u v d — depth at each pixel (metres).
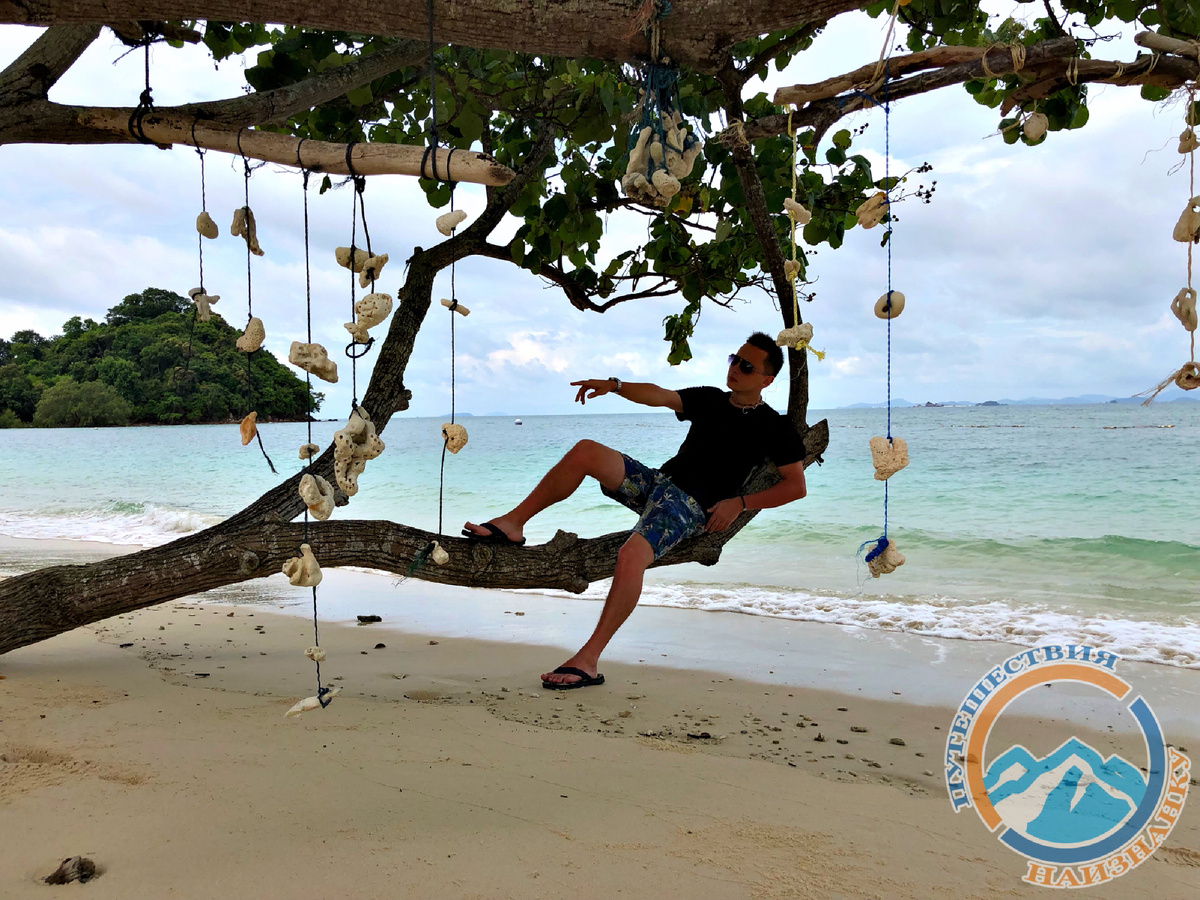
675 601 6.94
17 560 9.03
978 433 38.12
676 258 5.63
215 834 1.99
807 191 4.56
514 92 4.80
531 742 2.96
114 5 2.14
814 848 2.10
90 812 2.10
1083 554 9.12
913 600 6.93
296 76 3.88
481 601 7.00
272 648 4.96
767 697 4.07
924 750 3.25
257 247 2.41
